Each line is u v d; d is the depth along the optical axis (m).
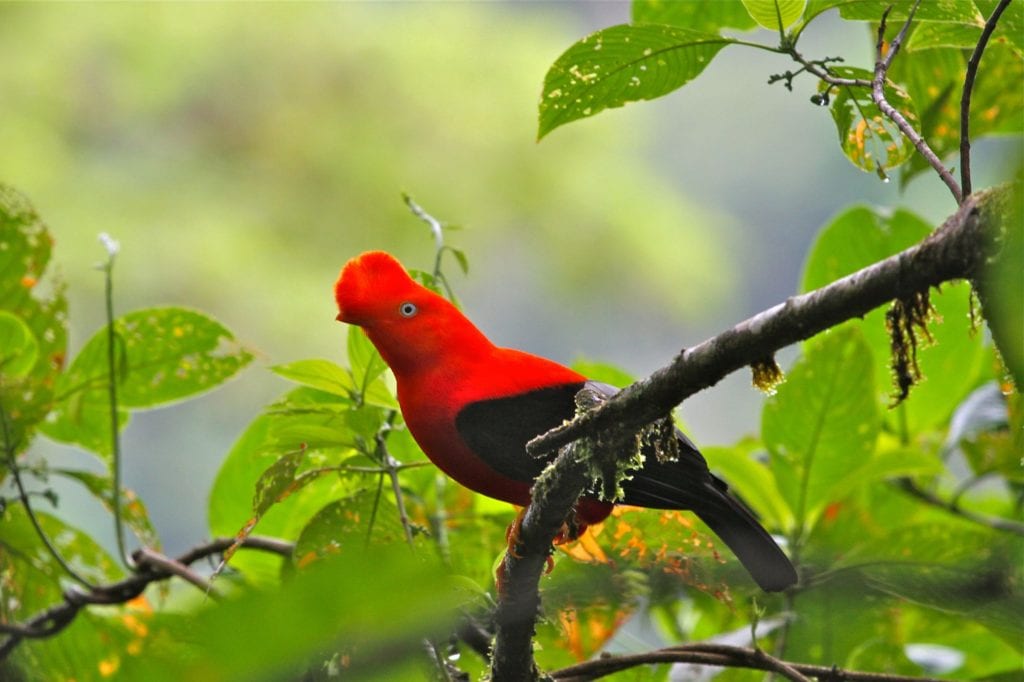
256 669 1.79
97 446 7.40
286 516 7.46
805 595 6.91
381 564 1.87
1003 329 2.63
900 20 5.30
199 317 7.08
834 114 5.29
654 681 6.24
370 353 6.00
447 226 6.55
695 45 5.55
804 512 7.31
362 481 6.15
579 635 6.74
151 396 7.27
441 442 5.73
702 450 7.39
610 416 3.72
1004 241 2.58
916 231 8.13
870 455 7.21
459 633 5.61
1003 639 6.25
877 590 6.69
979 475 7.93
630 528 6.04
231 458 7.45
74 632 7.11
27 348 7.05
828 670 5.56
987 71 7.00
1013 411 6.76
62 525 7.23
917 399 8.11
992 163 2.41
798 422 7.20
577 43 5.57
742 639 6.40
